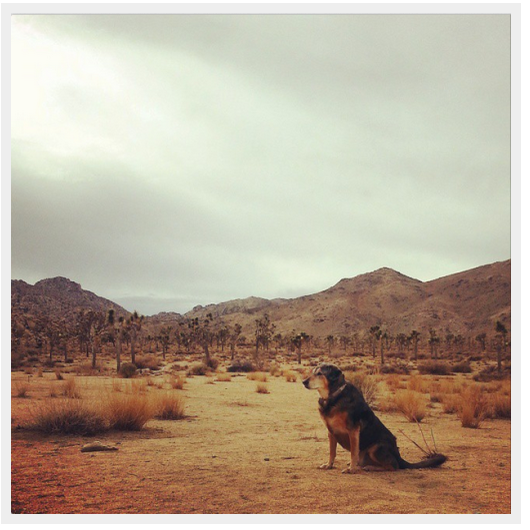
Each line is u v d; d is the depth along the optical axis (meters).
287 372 46.53
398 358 121.50
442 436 14.02
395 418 18.30
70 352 106.75
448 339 188.25
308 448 11.16
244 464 9.09
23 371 47.97
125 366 41.91
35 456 9.77
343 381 8.78
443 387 30.75
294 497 6.85
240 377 45.09
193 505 6.45
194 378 42.12
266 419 17.05
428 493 7.33
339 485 7.55
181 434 13.38
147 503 6.52
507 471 9.04
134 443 11.68
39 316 158.75
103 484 7.47
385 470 8.83
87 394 22.95
